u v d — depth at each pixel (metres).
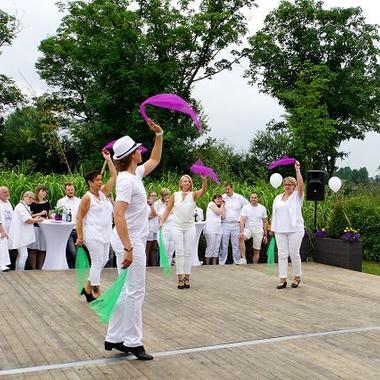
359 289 8.23
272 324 5.91
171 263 10.33
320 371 4.38
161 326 5.73
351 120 32.25
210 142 27.67
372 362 4.65
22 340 5.08
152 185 13.22
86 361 4.48
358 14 31.61
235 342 5.16
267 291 7.93
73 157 31.97
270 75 33.12
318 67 26.22
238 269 10.05
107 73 26.59
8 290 7.46
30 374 4.16
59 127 28.84
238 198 11.23
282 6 32.12
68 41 31.19
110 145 6.44
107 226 6.65
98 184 6.57
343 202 13.52
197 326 5.75
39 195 9.52
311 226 12.13
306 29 32.06
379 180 21.62
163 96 4.43
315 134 26.09
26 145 34.34
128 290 4.42
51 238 9.29
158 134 4.78
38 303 6.67
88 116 34.16
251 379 4.15
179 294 7.56
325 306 6.95
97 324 5.69
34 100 26.86
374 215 13.42
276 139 31.56
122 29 26.70
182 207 7.89
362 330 5.72
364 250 13.55
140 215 4.33
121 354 4.68
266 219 10.95
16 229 9.09
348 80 31.06
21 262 9.20
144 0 27.69
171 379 4.10
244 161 31.48
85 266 6.79
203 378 4.14
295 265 8.28
